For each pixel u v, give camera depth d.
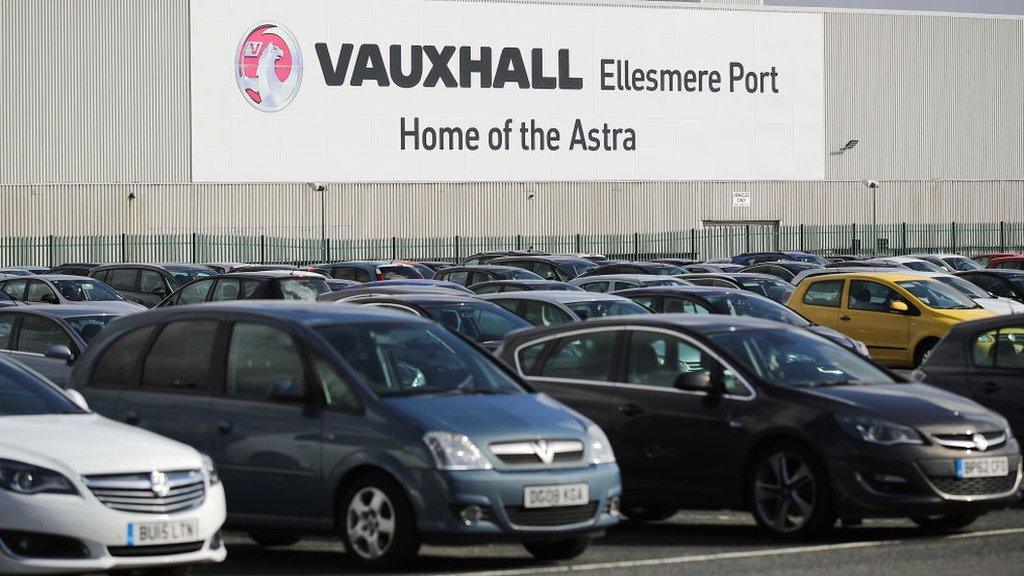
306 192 88.94
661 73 95.38
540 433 13.68
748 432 15.39
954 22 101.12
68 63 86.25
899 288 33.97
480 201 92.06
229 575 13.63
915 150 100.38
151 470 12.41
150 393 15.09
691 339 16.08
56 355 19.50
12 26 85.56
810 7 97.94
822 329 28.20
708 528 16.56
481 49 92.19
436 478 13.22
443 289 28.52
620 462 16.14
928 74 100.56
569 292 27.91
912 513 14.80
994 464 15.16
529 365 16.94
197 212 87.62
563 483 13.56
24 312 24.92
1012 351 18.67
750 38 97.00
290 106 88.81
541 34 93.25
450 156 91.56
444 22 91.50
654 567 13.75
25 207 85.50
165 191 87.19
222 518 12.95
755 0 97.38
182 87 87.62
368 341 14.53
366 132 90.06
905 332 33.41
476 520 13.21
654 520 17.30
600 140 94.31
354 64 89.88
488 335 24.36
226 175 88.00
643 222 94.94
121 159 86.81
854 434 14.89
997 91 102.19
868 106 99.25
